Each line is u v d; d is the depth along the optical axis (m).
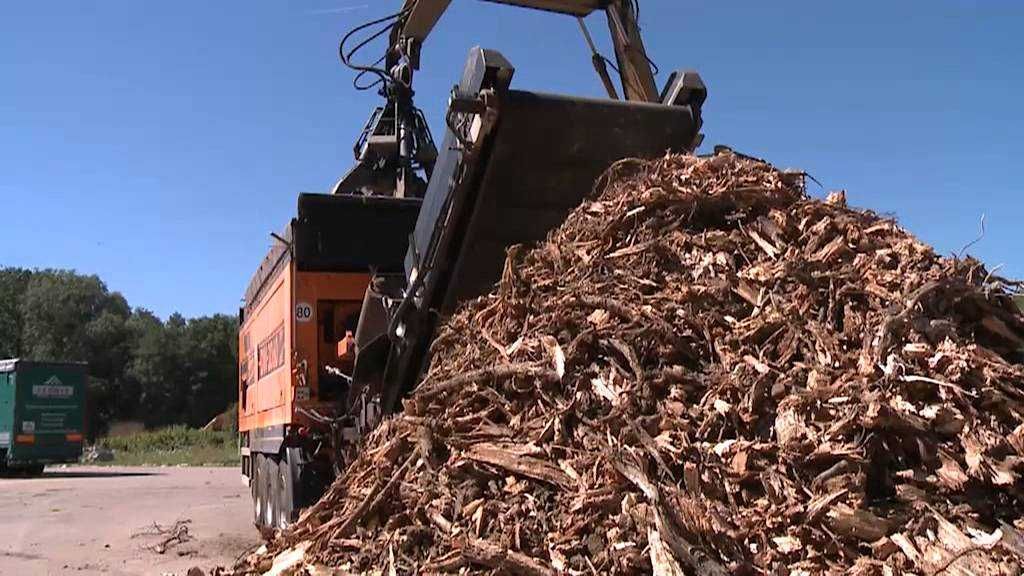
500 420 4.73
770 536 3.58
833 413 3.91
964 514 3.55
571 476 4.07
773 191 5.29
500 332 5.29
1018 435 3.73
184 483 22.17
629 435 4.07
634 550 3.57
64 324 62.88
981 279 4.73
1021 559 3.29
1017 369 4.14
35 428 26.19
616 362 4.57
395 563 4.18
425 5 8.04
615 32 7.19
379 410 6.89
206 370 63.00
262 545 5.46
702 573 3.39
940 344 4.16
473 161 5.71
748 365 4.29
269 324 10.31
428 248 6.29
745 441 3.93
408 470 4.71
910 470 3.74
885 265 4.68
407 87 9.18
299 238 8.73
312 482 8.41
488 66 5.48
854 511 3.54
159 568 8.94
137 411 61.69
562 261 5.43
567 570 3.66
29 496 18.14
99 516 14.08
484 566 3.88
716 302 4.73
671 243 5.11
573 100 5.82
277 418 9.45
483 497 4.29
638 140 6.05
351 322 8.82
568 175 6.01
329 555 4.50
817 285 4.61
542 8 7.36
